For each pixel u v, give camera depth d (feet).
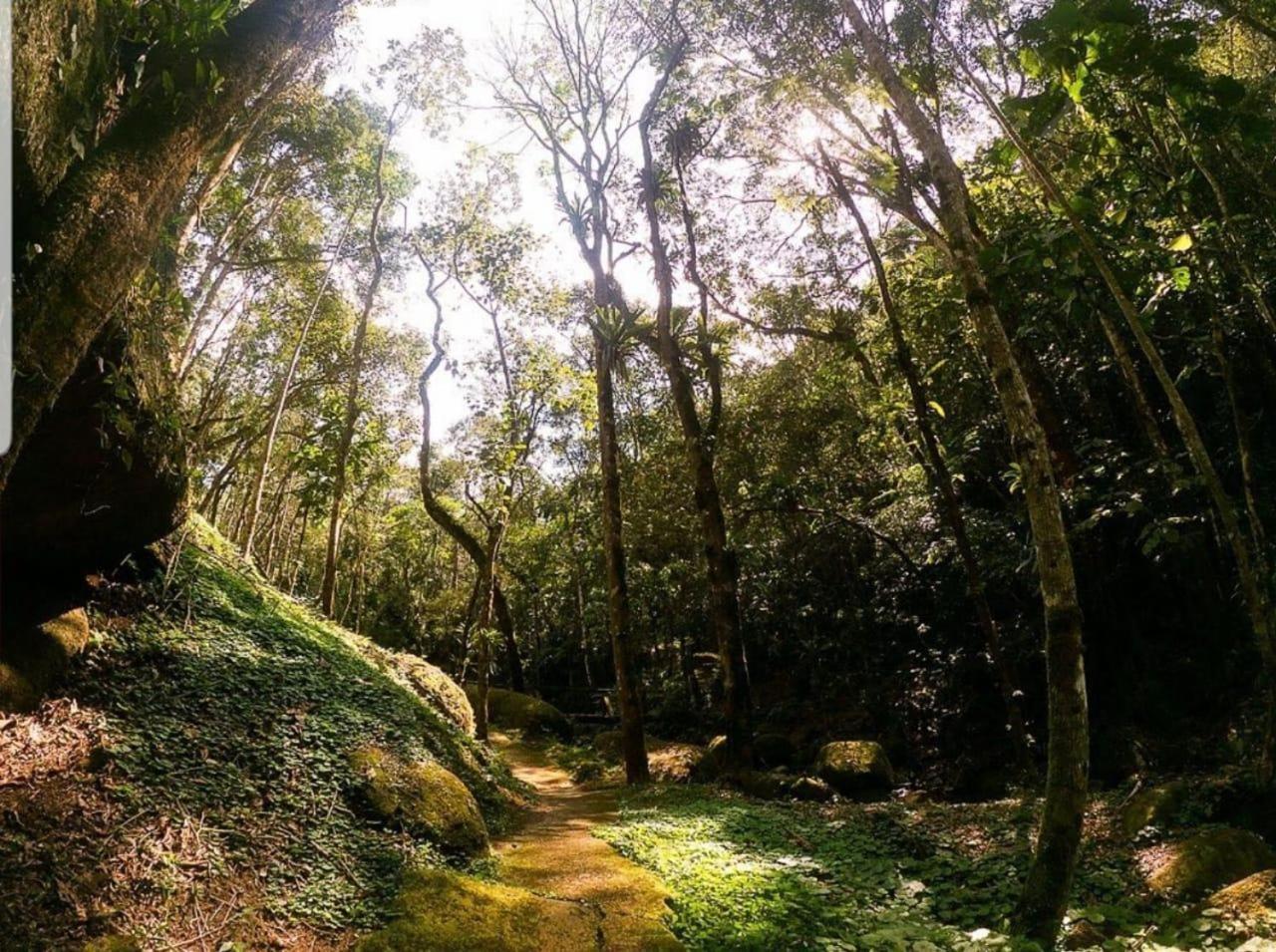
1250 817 22.94
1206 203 26.66
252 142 41.32
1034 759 38.24
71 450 17.22
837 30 31.40
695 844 24.12
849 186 39.42
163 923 14.33
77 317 8.40
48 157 8.73
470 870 20.81
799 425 55.57
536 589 90.94
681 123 42.57
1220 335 25.66
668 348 43.50
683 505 60.64
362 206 55.52
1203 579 34.86
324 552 103.40
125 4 10.36
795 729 55.01
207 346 56.39
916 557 48.75
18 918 12.92
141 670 21.81
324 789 20.99
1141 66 13.82
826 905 18.63
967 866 21.94
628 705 40.65
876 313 47.03
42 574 21.06
